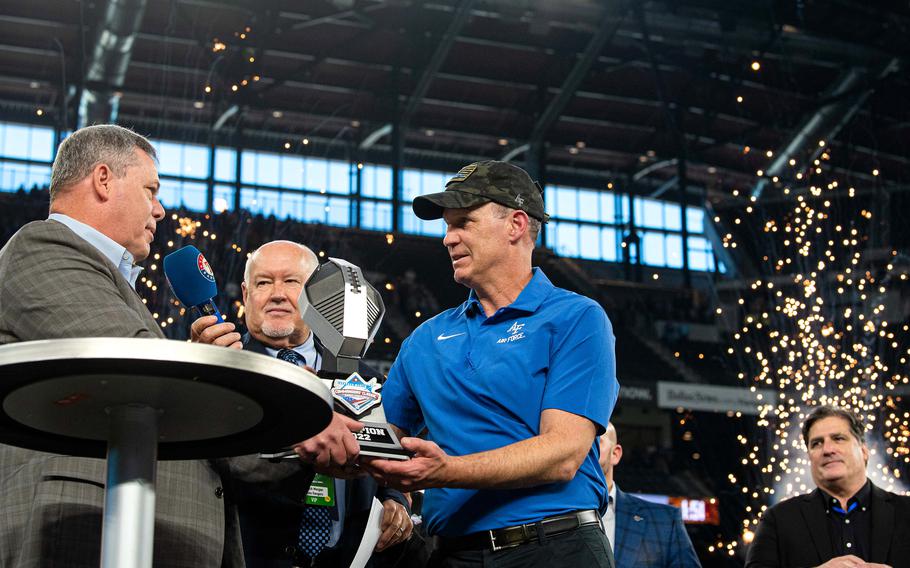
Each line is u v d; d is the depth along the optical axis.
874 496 3.51
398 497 2.95
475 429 1.94
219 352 1.15
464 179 2.13
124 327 1.58
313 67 16.86
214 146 17.52
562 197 20.94
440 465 1.67
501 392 1.94
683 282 19.91
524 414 1.93
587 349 1.94
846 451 3.52
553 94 18.83
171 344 1.13
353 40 16.45
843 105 17.95
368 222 18.88
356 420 1.70
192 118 17.78
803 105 18.62
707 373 17.59
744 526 14.16
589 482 1.95
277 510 2.58
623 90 18.61
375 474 1.67
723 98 18.75
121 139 1.96
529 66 17.89
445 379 2.01
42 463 1.71
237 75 16.70
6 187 16.45
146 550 1.26
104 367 1.14
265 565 2.54
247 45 16.00
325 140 19.11
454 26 15.91
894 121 18.62
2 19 15.45
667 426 17.44
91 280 1.65
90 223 1.90
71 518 1.67
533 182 2.19
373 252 17.78
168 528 1.75
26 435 1.38
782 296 17.80
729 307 18.98
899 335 16.80
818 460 3.56
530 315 2.03
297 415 1.31
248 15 15.66
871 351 15.95
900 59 17.17
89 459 1.73
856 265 17.88
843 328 16.08
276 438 1.41
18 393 1.21
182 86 16.88
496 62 17.72
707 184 21.50
